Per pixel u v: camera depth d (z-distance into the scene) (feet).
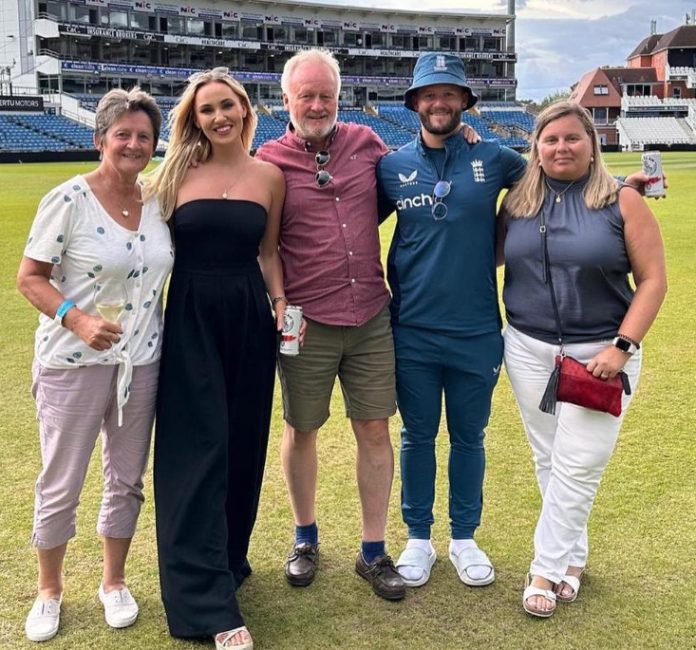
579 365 9.67
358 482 11.08
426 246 10.69
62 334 9.25
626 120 207.51
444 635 9.57
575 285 9.81
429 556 11.10
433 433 11.21
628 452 14.99
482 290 10.84
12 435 15.99
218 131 9.55
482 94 203.21
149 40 167.22
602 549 11.49
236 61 183.21
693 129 204.74
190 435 9.65
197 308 9.65
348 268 10.52
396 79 197.57
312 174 10.45
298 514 11.16
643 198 9.98
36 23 157.17
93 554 11.52
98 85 165.58
